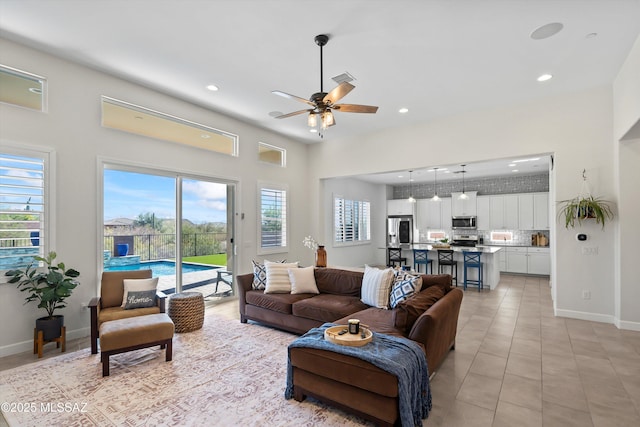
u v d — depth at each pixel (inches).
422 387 87.9
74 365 117.3
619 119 154.1
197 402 94.0
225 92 177.5
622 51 133.1
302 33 121.4
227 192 220.7
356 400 83.7
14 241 127.8
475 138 202.2
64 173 141.3
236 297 224.1
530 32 119.7
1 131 124.9
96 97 152.2
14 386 102.5
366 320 120.9
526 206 337.1
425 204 400.5
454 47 130.6
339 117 214.5
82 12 109.2
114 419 85.7
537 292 247.4
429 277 140.4
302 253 278.8
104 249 156.3
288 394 96.0
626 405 92.7
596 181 168.4
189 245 195.3
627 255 157.5
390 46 130.1
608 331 154.9
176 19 113.1
